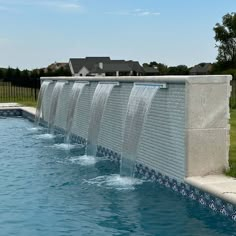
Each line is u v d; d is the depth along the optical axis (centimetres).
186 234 743
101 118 1498
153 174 1130
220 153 985
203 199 880
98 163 1352
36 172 1227
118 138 1369
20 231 780
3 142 1767
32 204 933
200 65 10394
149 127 1155
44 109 2344
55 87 2164
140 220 819
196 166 971
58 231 777
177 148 1010
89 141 1570
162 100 1085
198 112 969
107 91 1465
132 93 1241
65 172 1225
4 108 2878
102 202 935
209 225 781
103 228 785
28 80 3778
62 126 2012
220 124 984
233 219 784
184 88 984
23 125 2370
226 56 8456
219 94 980
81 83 1784
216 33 8525
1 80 4028
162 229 770
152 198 956
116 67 10712
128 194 996
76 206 913
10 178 1161
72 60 10988
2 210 894
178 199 946
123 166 1223
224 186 864
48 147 1656
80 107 1767
